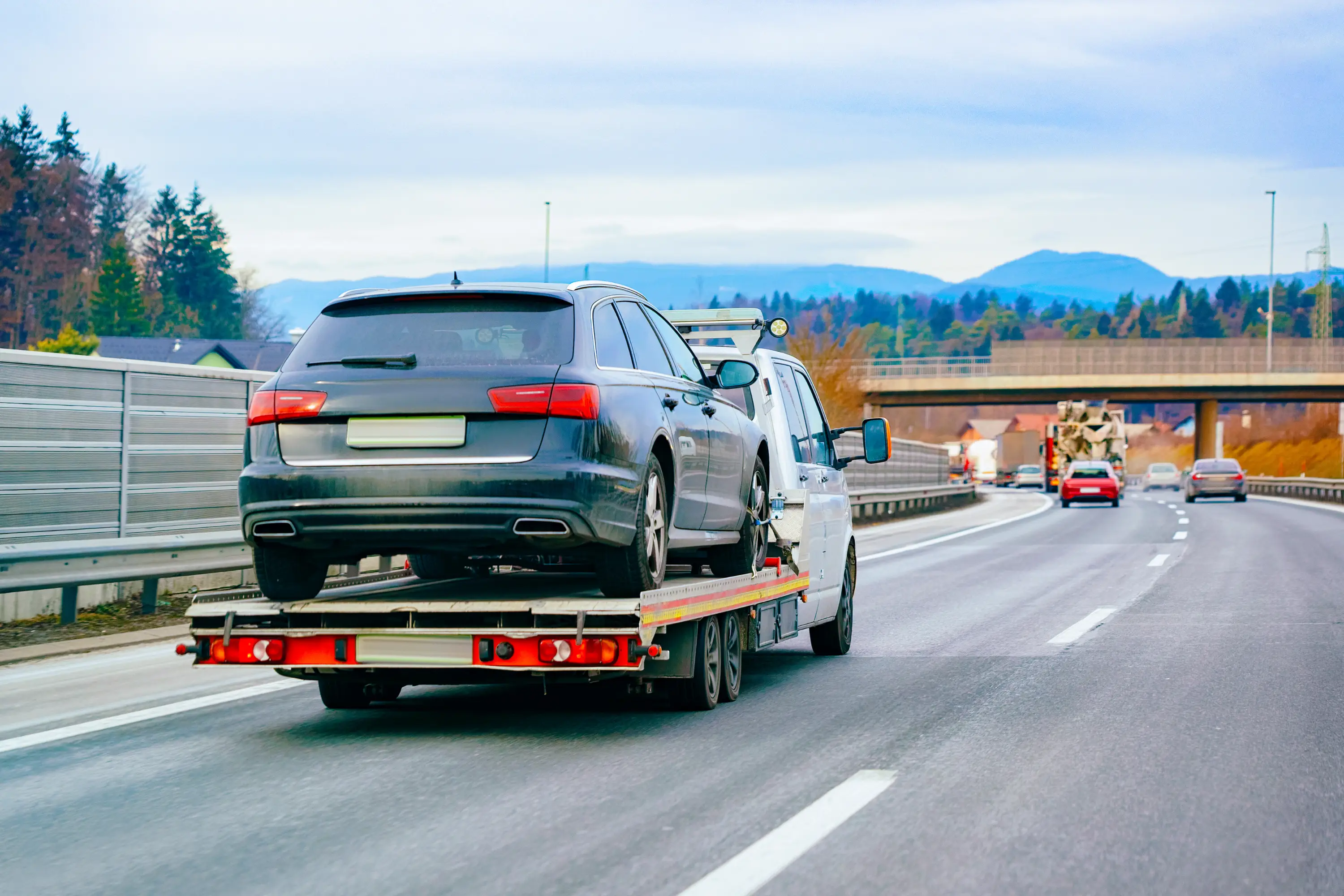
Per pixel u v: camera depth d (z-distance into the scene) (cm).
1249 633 1867
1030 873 725
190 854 776
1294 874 725
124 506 2003
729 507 1383
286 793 927
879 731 1152
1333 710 1252
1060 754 1049
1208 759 1028
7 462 1809
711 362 1588
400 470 1057
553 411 1065
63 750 1089
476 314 1134
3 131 15362
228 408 2233
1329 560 3247
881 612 2211
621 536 1105
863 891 692
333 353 1127
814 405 1795
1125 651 1688
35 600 1927
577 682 1179
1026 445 15862
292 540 1095
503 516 1051
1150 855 761
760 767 1000
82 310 16238
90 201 16025
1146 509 7119
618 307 1238
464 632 1075
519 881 712
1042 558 3478
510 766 1007
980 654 1680
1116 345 12525
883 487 6247
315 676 1201
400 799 904
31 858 773
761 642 1391
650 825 827
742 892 691
